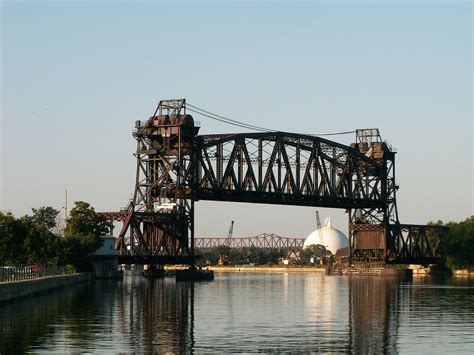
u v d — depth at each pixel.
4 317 118.88
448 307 150.50
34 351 87.31
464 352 90.31
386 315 132.62
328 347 93.38
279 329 110.06
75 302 149.62
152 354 86.69
